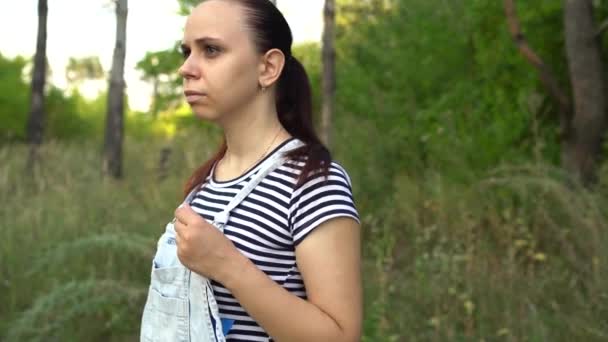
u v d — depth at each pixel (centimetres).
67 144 1427
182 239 156
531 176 529
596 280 414
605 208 481
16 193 700
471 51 770
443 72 794
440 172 688
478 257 477
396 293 477
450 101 742
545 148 632
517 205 555
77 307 457
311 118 182
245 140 177
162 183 760
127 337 485
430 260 505
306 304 158
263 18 174
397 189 696
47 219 591
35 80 1020
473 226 520
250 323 165
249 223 165
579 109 589
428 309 457
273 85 178
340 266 161
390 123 836
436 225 551
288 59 184
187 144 940
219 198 172
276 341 158
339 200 164
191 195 188
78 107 2330
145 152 1148
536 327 400
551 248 490
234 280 155
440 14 790
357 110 879
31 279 527
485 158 671
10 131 1852
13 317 504
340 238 162
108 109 973
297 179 165
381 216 665
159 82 1093
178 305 169
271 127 177
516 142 659
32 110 1009
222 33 170
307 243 161
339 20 1127
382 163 793
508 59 682
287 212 164
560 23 657
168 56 1031
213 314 164
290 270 165
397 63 845
